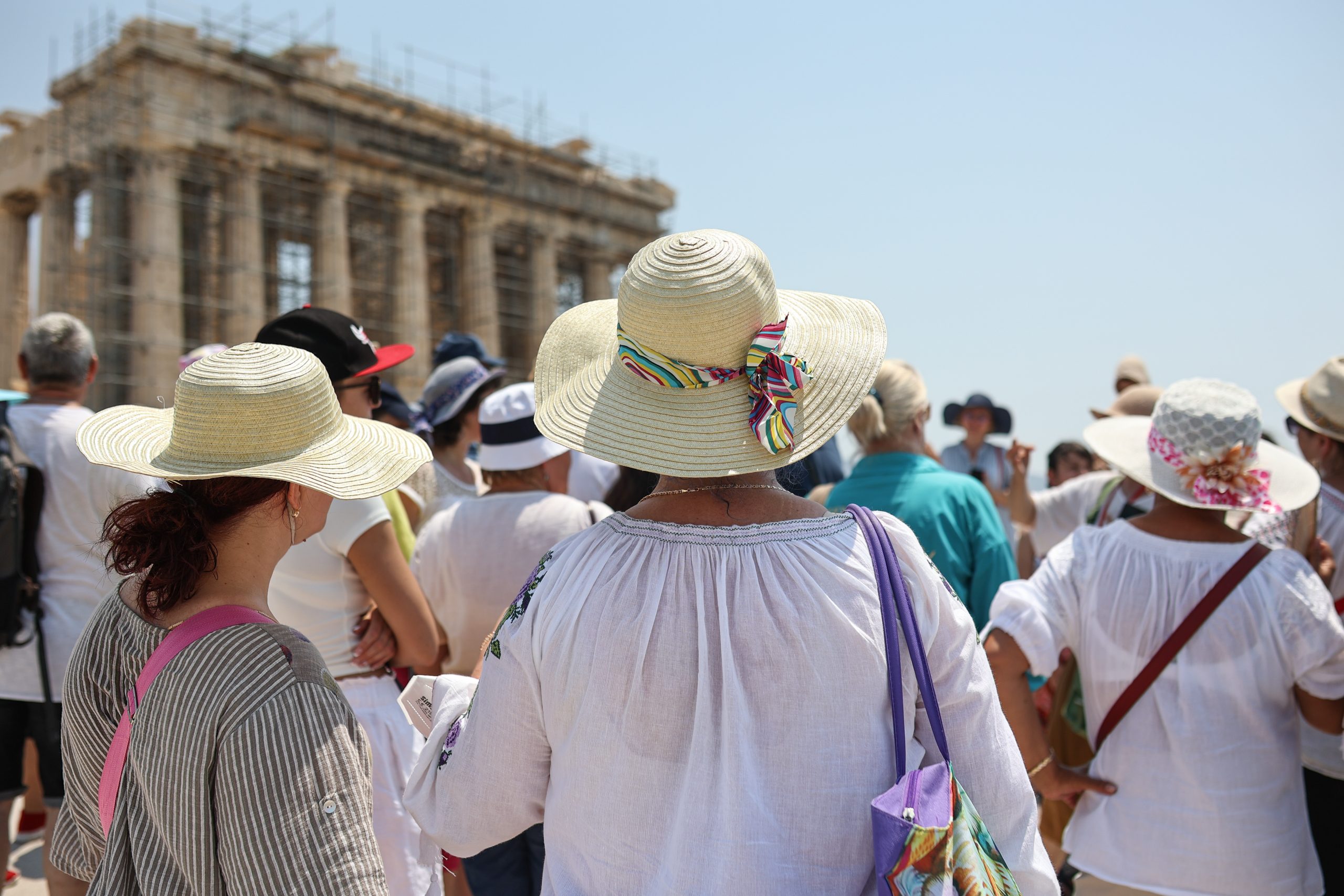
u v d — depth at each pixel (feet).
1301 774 9.81
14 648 13.55
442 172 114.93
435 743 6.77
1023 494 18.16
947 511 13.19
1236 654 9.25
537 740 6.12
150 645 6.15
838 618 5.54
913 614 5.79
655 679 5.53
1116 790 9.71
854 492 13.84
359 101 106.63
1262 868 9.08
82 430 6.78
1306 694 9.59
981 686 5.96
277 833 5.56
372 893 5.71
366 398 12.09
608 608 5.72
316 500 7.00
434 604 12.81
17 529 13.28
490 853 11.76
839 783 5.43
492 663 6.21
